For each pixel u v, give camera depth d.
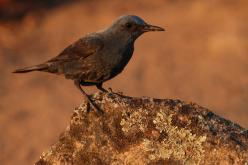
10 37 25.06
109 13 26.50
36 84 21.61
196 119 7.38
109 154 7.35
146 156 7.29
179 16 25.97
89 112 7.52
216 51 23.02
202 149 7.22
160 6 27.30
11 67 22.77
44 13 27.09
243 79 21.34
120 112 7.47
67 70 8.63
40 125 18.95
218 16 25.41
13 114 19.70
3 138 18.52
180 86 21.06
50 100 20.34
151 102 7.52
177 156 7.25
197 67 22.25
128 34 8.54
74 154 7.41
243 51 22.80
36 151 17.81
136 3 27.70
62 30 25.34
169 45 23.91
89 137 7.43
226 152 7.17
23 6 27.41
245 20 24.84
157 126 7.37
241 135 7.34
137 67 22.31
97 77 8.60
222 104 19.88
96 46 8.42
